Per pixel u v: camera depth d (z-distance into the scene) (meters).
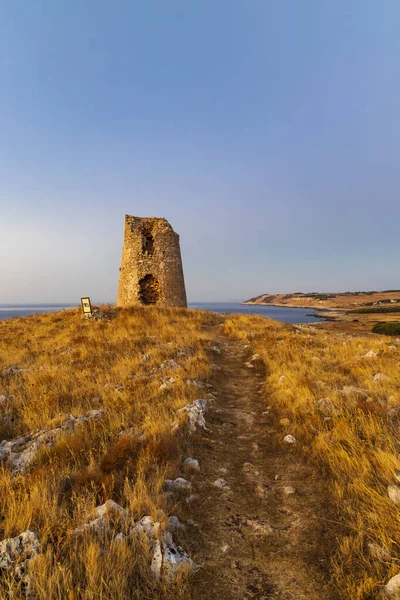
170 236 29.42
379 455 5.32
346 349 14.59
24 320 26.61
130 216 28.97
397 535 3.79
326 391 8.75
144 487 4.82
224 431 7.81
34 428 7.80
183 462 6.16
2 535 4.07
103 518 4.14
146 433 6.74
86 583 3.36
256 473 5.95
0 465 6.02
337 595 3.34
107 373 11.70
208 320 26.12
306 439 6.79
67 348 16.41
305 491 5.28
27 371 12.45
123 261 29.53
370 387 8.80
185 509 4.85
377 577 3.38
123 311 24.67
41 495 4.65
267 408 9.05
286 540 4.24
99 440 6.80
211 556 4.00
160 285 28.55
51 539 3.83
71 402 9.08
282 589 3.49
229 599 3.38
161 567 3.58
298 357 12.80
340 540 4.05
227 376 12.70
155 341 16.78
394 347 14.56
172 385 9.90
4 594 3.21
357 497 4.76
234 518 4.73
